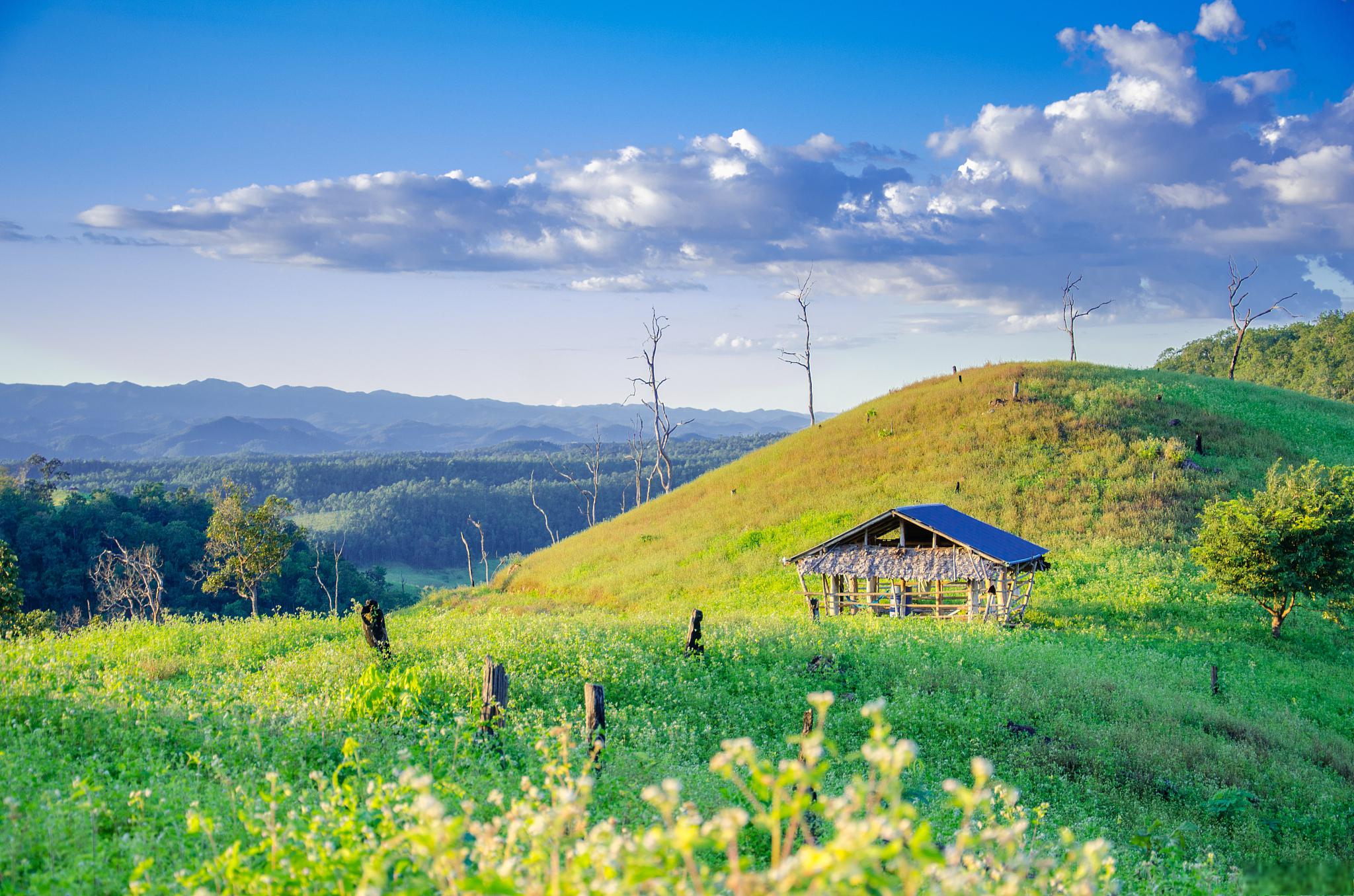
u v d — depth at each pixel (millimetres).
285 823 5848
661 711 15656
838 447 62594
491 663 11805
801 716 16891
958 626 29500
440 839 3039
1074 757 15969
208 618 75312
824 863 2342
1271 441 53594
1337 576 29328
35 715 10367
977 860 4570
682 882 2812
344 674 15219
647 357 102125
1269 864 11070
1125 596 35125
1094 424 55875
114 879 5574
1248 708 21438
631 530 61812
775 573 45531
